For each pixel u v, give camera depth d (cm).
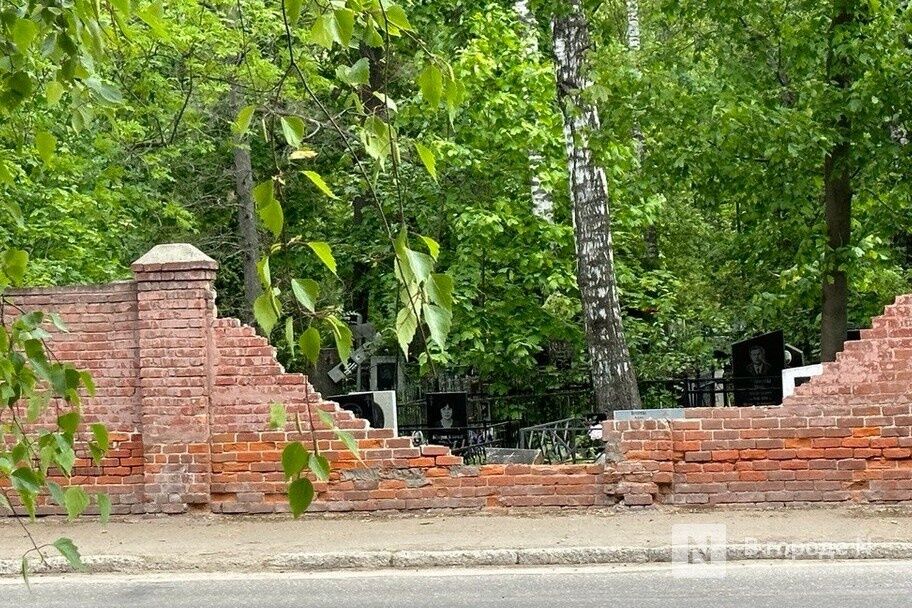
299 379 1238
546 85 1911
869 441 1177
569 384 1984
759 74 1578
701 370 2212
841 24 1496
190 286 1245
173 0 1738
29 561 1066
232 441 1242
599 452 1430
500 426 1786
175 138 2034
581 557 1045
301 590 970
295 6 286
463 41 2108
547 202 1977
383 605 905
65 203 1695
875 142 1530
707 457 1198
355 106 307
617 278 2092
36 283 1647
